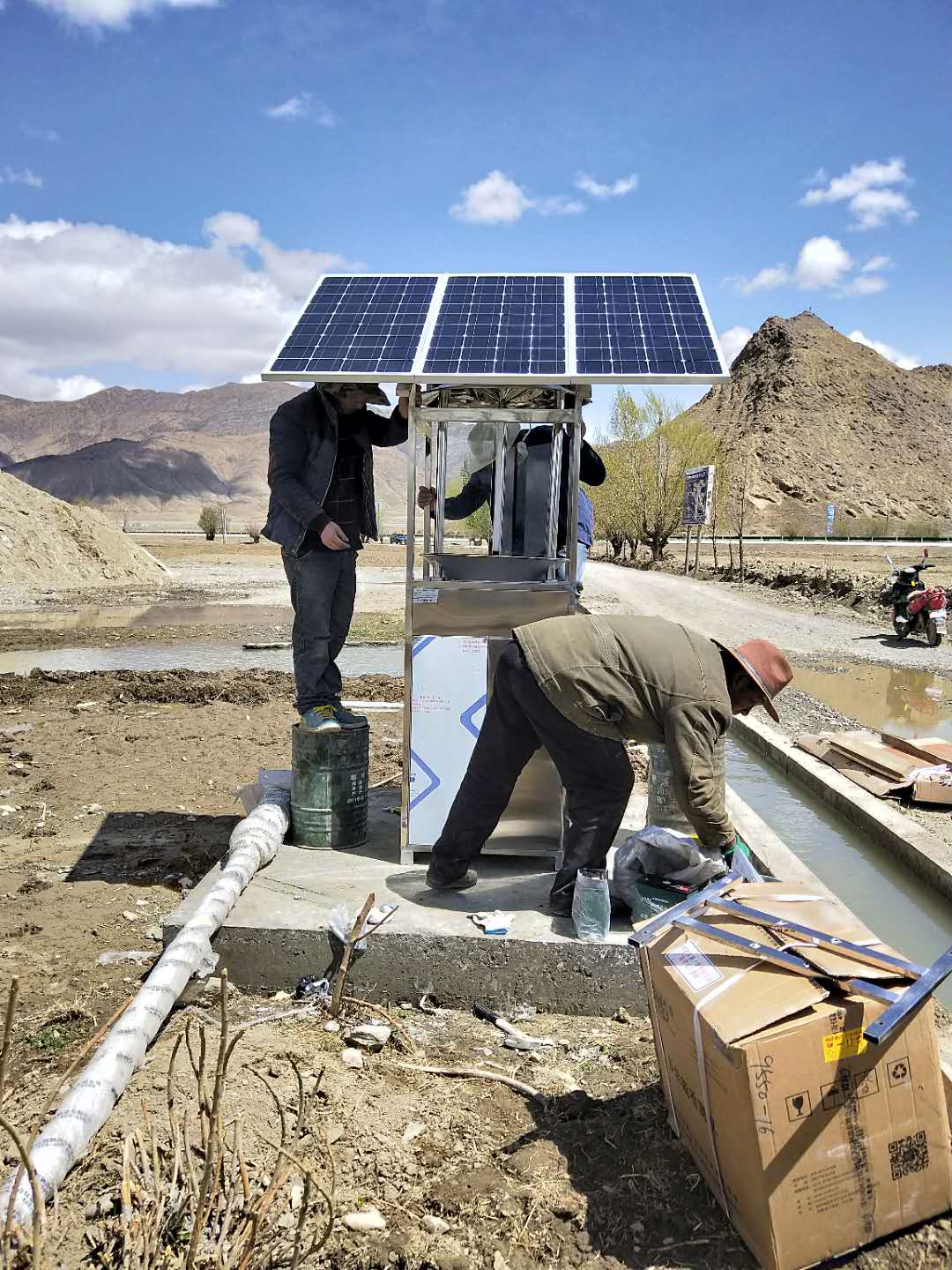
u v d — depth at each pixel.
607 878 4.32
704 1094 2.78
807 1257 2.60
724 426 163.25
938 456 150.38
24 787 7.13
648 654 3.81
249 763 7.87
